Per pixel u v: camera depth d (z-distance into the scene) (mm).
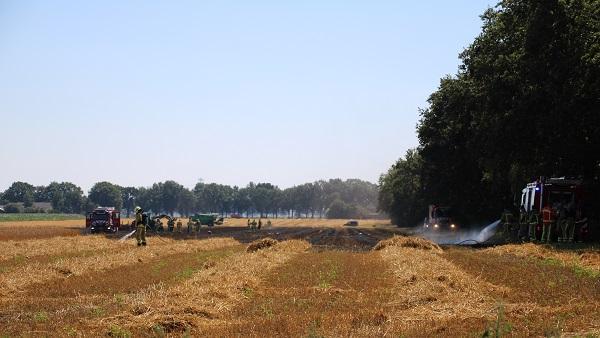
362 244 49281
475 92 54062
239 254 34031
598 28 41344
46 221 128500
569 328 12578
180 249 38875
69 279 22734
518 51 45750
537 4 41969
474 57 56562
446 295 17062
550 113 41688
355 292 19016
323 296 18297
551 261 27422
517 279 21016
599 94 39781
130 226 77375
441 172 73938
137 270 25672
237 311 15719
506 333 12148
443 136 71125
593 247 33312
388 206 146375
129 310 14859
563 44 41719
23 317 15102
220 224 112000
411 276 20984
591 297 16812
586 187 43094
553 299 16766
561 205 42406
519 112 44781
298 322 13781
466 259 29031
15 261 29828
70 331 13047
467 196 73500
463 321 13531
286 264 28250
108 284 21234
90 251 37062
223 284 19422
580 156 43406
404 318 14109
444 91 73062
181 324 13648
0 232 68000
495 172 60562
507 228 52750
